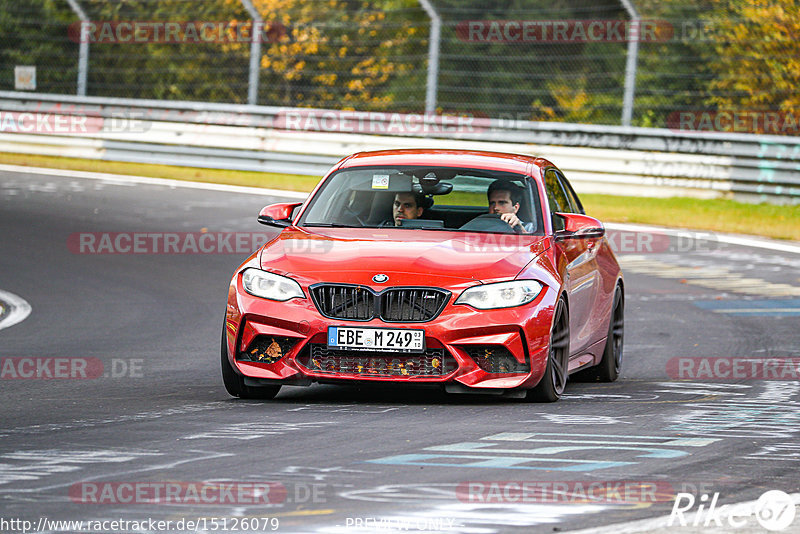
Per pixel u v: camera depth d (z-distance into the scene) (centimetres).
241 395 2516
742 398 2586
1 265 4866
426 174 2809
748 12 8694
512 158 2953
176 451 1883
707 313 4066
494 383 2366
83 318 3862
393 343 2334
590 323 2817
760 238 5972
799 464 1830
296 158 7969
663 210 6744
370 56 10138
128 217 6094
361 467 1759
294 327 2367
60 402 2450
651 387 2800
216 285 4559
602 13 9888
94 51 10244
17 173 7656
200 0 10175
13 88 10325
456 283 2373
